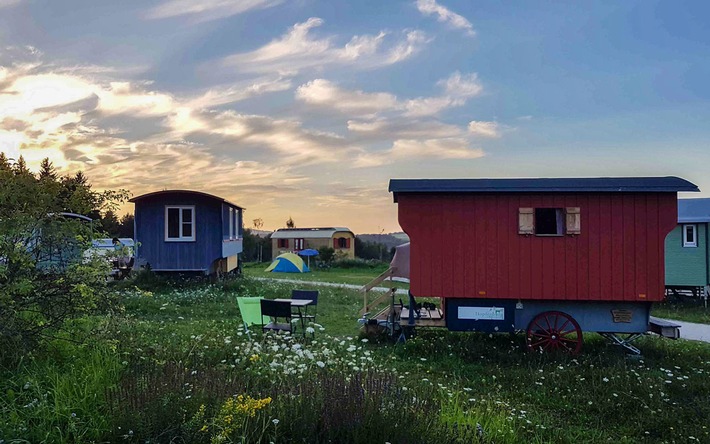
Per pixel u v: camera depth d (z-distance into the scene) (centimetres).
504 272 1047
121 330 639
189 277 2016
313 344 901
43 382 467
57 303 544
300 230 5378
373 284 1173
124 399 414
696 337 1301
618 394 742
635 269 1023
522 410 654
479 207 1056
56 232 557
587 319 1053
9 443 361
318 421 416
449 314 1070
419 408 459
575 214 1034
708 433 611
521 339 1108
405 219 1067
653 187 1008
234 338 901
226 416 372
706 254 1975
